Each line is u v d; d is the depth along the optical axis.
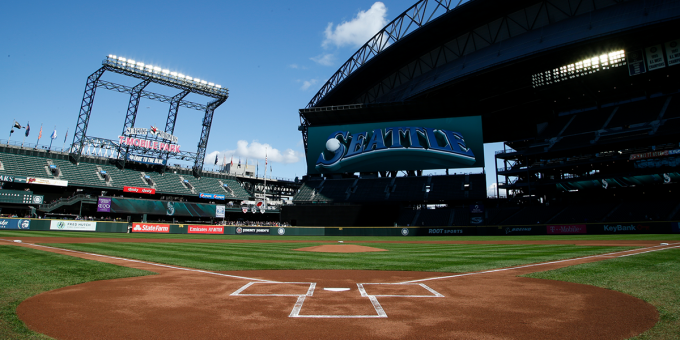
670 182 46.00
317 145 67.12
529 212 54.03
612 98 56.31
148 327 5.86
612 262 13.43
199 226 54.62
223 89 71.19
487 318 6.40
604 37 42.84
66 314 6.57
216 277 11.05
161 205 64.62
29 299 7.68
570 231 44.22
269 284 9.81
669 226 37.97
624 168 53.06
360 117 68.44
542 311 6.83
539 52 46.47
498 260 15.57
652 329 5.67
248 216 77.88
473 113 64.75
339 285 9.70
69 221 46.44
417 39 58.50
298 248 23.67
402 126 63.56
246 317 6.46
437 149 61.06
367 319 6.35
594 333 5.52
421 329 5.77
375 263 14.82
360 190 66.56
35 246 20.64
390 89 71.44
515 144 64.19
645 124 49.28
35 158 59.19
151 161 68.38
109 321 6.18
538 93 55.09
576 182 52.72
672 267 11.70
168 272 12.04
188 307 7.19
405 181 66.06
